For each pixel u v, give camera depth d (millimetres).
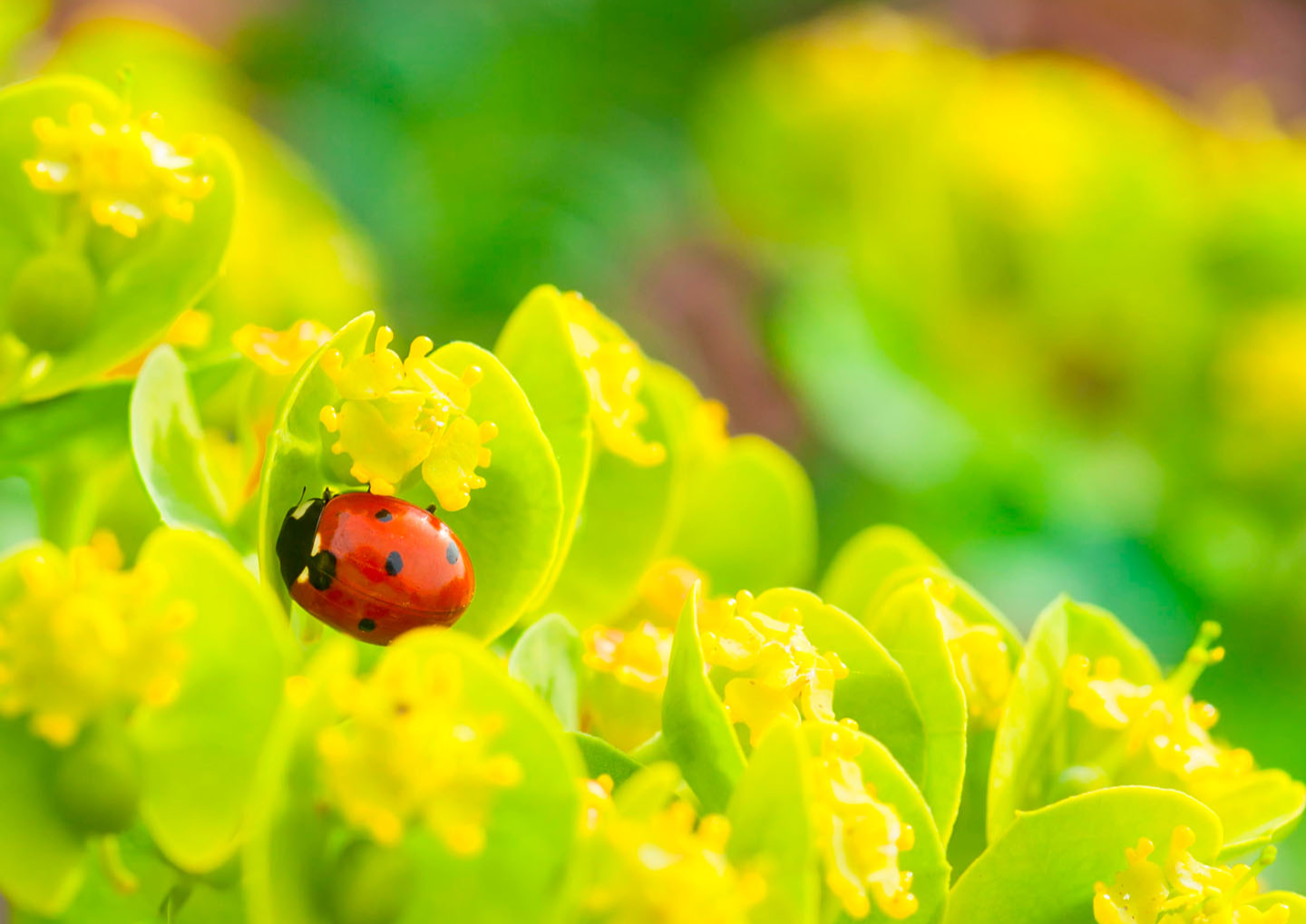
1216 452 312
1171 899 167
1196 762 175
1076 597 308
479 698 157
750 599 170
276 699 158
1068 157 326
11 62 281
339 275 322
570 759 156
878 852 162
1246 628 299
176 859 159
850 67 369
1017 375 333
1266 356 307
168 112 332
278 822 156
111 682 157
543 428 171
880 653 170
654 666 172
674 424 184
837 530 344
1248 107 356
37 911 161
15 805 158
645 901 156
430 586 164
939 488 327
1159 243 320
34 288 168
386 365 165
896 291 339
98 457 177
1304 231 309
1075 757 177
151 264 170
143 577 157
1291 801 175
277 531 166
